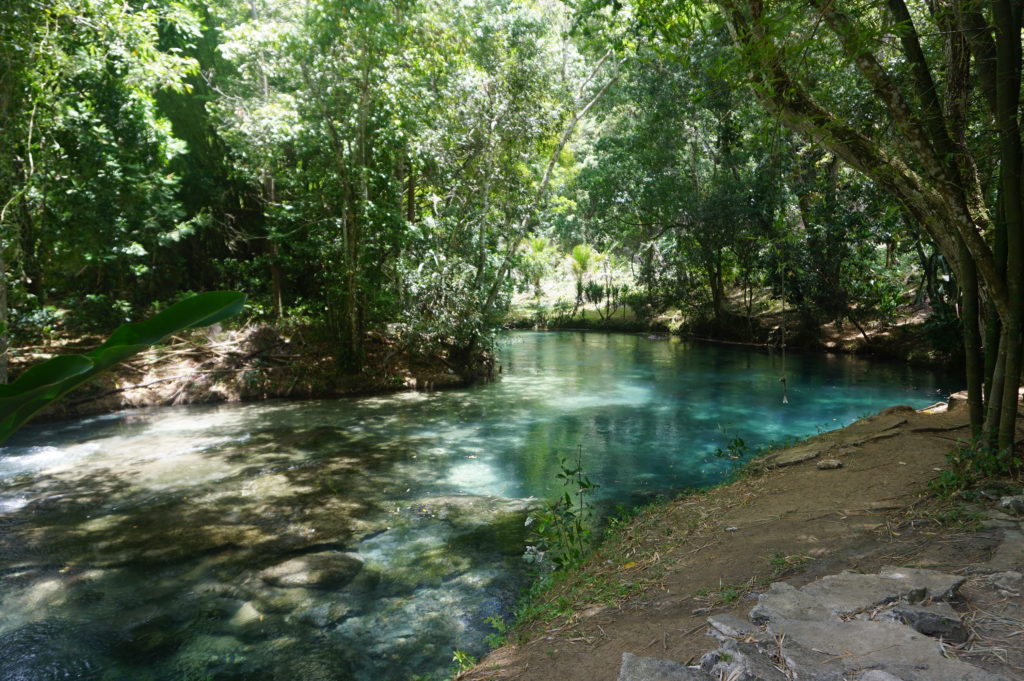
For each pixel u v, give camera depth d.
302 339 16.94
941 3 4.77
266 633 4.78
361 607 5.14
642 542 4.87
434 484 8.44
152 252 17.47
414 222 17.59
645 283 31.42
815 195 20.25
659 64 21.58
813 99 4.90
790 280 21.02
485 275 17.36
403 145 15.52
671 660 2.61
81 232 14.79
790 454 6.73
